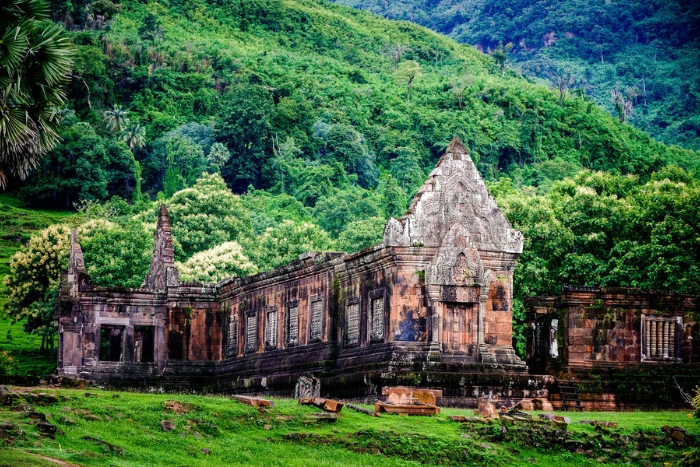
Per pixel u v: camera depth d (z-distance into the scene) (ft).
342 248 463.42
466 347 192.54
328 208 636.89
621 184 299.79
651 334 202.59
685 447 152.87
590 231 260.62
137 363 248.93
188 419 135.85
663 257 241.35
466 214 195.31
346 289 207.92
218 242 451.12
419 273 191.11
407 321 189.88
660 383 198.39
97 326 248.11
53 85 156.46
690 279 235.61
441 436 143.43
